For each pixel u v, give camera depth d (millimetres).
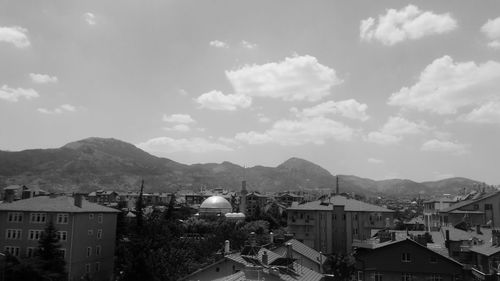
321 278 51219
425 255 56906
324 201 124375
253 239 60188
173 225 121500
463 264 57781
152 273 74000
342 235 114688
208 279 50625
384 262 57969
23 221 90688
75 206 93375
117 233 115188
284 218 172250
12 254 83125
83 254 91938
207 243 100875
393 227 114875
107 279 99188
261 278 38812
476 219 102312
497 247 59000
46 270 77188
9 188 170000
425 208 138500
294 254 64688
